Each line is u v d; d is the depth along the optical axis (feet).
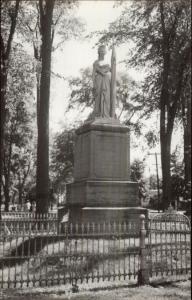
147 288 33.60
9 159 140.36
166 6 84.79
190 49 84.07
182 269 38.34
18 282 33.76
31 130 141.08
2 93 71.36
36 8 90.58
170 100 89.71
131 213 52.60
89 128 55.77
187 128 82.12
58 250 38.04
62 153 177.99
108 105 58.90
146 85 96.99
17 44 78.18
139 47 92.58
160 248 39.32
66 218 55.93
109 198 53.47
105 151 55.57
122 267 39.06
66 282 35.86
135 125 100.68
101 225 50.39
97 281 35.63
